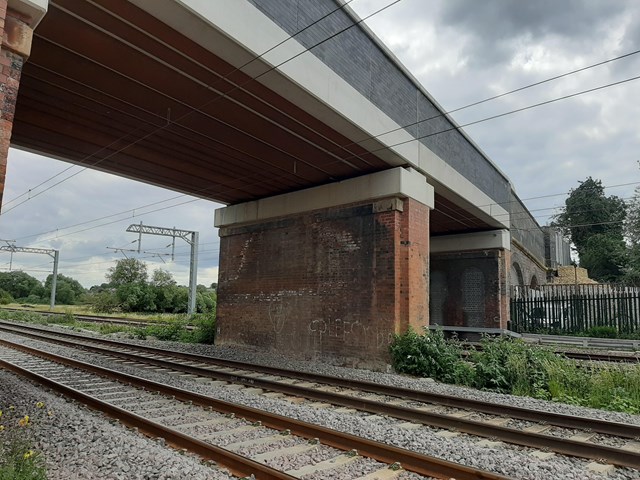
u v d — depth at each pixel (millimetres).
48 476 4301
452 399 7906
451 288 21250
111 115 10195
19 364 12008
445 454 5148
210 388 8961
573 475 4578
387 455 4895
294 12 8602
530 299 22906
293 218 14789
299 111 9656
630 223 30078
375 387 9039
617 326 21312
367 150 11500
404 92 12219
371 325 12062
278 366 12055
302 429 5793
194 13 6750
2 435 5574
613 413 7621
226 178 14172
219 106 9594
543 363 10172
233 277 16594
